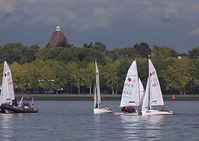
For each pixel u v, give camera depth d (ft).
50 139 583.99
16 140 576.61
